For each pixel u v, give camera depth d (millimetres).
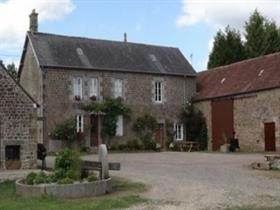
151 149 36000
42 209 11938
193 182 16344
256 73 34000
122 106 35250
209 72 40219
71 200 13500
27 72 34969
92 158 26891
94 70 34812
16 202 13305
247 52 49531
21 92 21688
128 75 36062
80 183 14266
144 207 12141
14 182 17422
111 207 12188
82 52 35500
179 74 37812
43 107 32812
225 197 13250
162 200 13117
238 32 49281
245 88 33094
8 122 21359
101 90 35000
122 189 15359
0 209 12227
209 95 36375
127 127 35750
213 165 21969
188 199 13164
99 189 14508
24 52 35438
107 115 34844
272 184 15570
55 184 14336
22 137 21578
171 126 37344
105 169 15625
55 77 33406
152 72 36719
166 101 37344
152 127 36500
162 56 39031
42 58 33344
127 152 33750
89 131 34281
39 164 23641
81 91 34375
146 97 36594
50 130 32906
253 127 32156
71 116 33812
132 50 38156
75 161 15797
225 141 34312
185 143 36156
